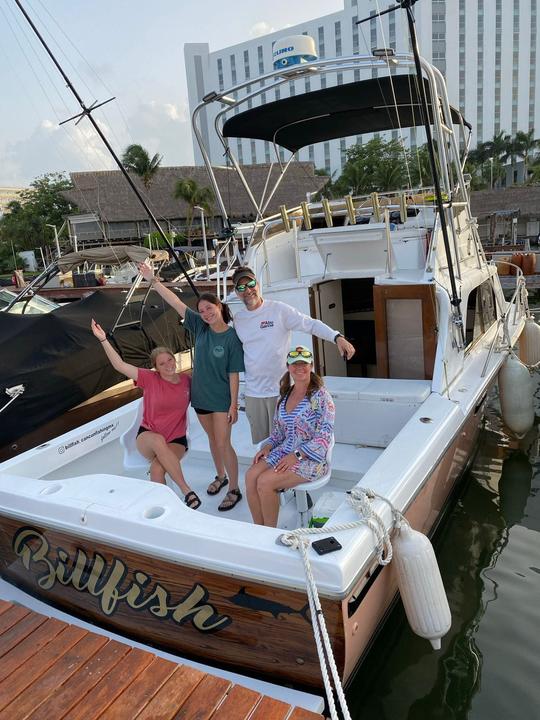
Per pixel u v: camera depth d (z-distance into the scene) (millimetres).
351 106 4992
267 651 2334
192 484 3770
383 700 2760
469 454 4703
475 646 3078
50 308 8594
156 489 2725
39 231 45562
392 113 5184
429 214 5414
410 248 4727
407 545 2498
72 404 5598
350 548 2186
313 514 2869
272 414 3332
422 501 3086
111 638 2578
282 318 3201
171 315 7078
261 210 5414
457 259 4469
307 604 2146
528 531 4180
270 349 3219
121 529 2479
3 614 2689
